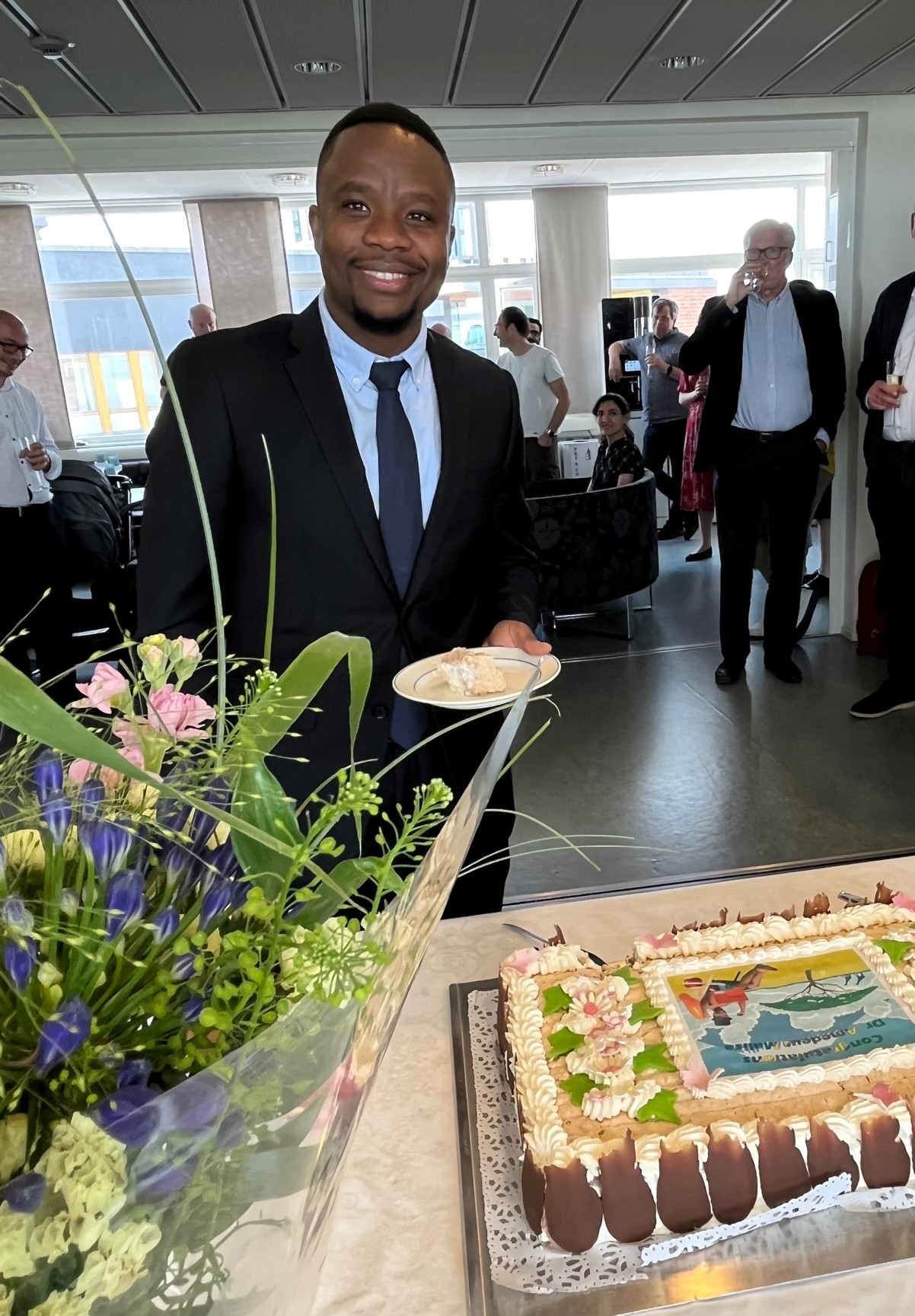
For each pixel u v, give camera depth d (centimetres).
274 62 297
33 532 357
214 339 130
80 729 34
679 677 412
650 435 661
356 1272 66
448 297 787
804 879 111
